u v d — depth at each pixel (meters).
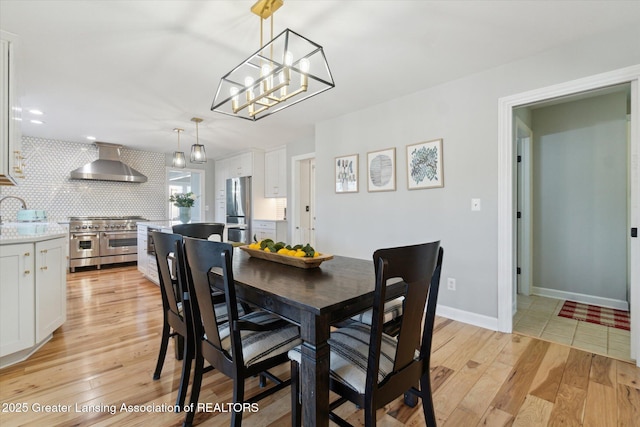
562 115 3.48
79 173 4.95
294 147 5.15
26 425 1.46
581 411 1.56
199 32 2.03
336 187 3.81
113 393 1.72
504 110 2.50
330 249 3.88
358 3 1.76
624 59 2.01
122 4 1.75
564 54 2.22
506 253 2.51
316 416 1.08
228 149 5.89
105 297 3.56
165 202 6.29
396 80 2.78
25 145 4.88
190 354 1.59
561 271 3.52
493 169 2.56
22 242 2.09
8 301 2.01
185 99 3.21
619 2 1.76
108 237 5.24
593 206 3.31
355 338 1.35
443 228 2.87
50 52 2.26
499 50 2.28
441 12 1.85
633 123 2.02
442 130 2.85
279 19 1.91
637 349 2.01
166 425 1.47
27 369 1.97
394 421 1.52
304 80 1.59
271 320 1.54
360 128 3.55
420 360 1.29
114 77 2.68
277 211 6.11
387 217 3.29
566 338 2.44
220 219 6.81
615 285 3.19
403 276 1.06
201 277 1.32
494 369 1.96
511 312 2.53
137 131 4.52
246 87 1.77
